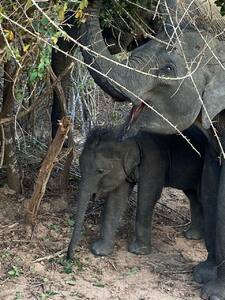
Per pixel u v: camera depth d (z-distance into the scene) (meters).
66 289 3.88
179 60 3.50
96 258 4.29
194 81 3.50
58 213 4.81
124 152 4.22
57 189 5.11
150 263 4.30
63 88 5.30
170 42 3.44
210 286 3.89
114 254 4.37
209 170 4.02
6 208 4.77
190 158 4.41
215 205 4.02
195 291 3.98
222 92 3.55
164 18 3.59
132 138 4.26
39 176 4.30
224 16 3.61
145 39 4.30
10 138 4.83
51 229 4.55
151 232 4.47
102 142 4.19
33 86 4.80
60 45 4.64
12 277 3.96
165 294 3.92
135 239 4.44
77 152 5.84
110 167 4.19
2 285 3.87
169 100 3.55
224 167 3.79
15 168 4.93
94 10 3.29
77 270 4.11
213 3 3.67
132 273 4.14
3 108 4.63
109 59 3.06
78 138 6.19
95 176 4.17
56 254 4.22
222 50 3.58
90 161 4.16
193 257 4.45
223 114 3.73
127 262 4.29
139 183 4.35
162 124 3.61
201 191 4.13
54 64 5.09
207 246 4.10
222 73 3.56
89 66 3.01
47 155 4.25
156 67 3.48
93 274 4.09
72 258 4.17
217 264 3.88
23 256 4.18
